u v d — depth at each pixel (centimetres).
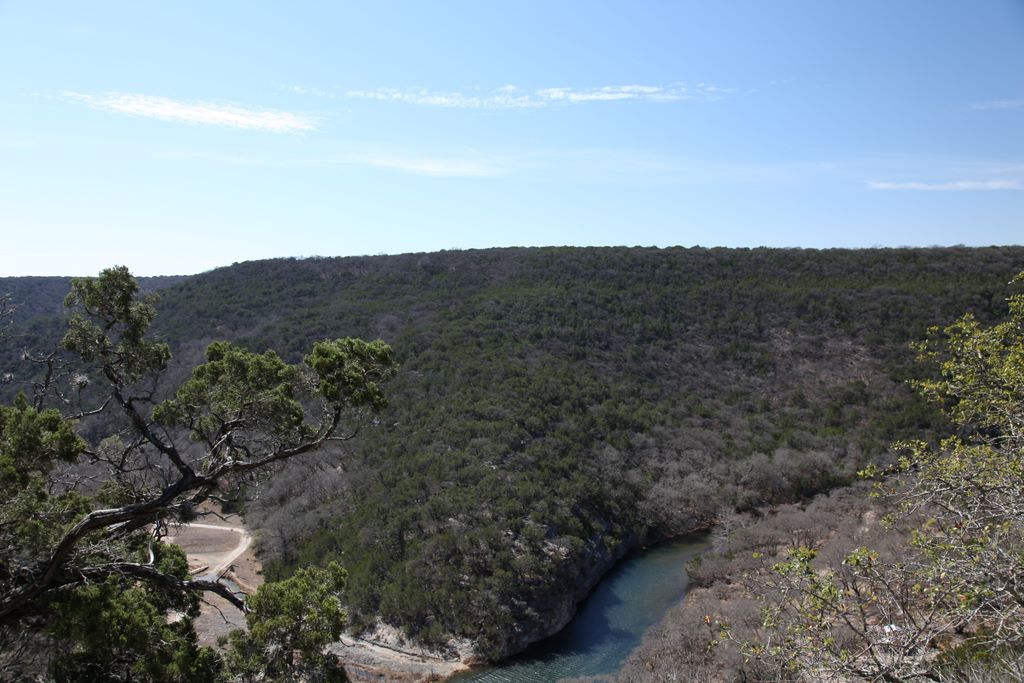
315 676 1020
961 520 786
